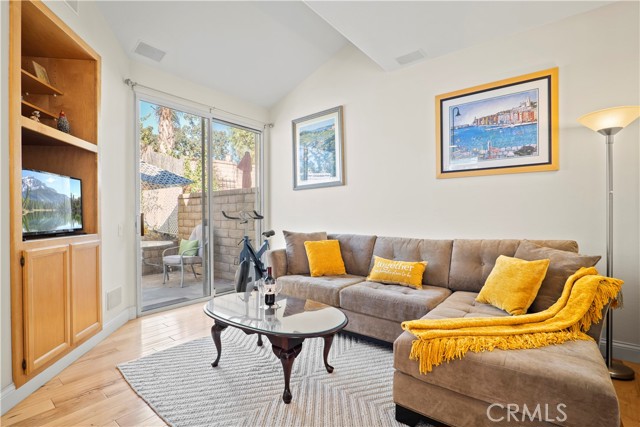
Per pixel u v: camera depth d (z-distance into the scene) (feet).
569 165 8.29
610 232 7.22
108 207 9.42
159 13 9.46
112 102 9.68
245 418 5.39
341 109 12.78
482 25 8.68
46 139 7.61
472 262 8.63
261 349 8.15
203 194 13.12
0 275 5.66
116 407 5.74
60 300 7.09
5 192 5.81
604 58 7.88
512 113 9.07
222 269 13.83
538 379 4.17
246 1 9.79
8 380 5.74
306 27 11.34
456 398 4.76
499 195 9.32
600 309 5.43
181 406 5.73
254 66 12.67
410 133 11.02
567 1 7.71
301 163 14.29
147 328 9.70
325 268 10.56
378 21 8.47
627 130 7.61
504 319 5.66
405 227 11.16
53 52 8.33
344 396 6.03
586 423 3.88
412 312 7.52
